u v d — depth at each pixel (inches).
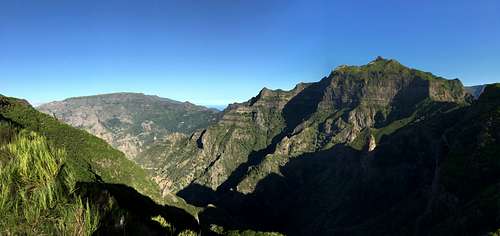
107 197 1014.4
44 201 807.7
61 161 990.4
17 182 846.5
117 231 919.7
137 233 976.9
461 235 5408.5
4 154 932.0
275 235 5103.3
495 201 5221.5
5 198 773.9
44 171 893.8
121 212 986.1
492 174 6284.5
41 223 770.2
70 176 962.7
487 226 5054.1
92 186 1040.2
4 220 746.2
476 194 6107.3
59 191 876.0
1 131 1074.7
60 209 813.9
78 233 786.8
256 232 5201.8
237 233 5295.3
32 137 1034.7
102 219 904.3
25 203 792.3
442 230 5949.8
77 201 847.1
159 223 1830.7
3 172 839.7
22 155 903.1
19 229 744.3
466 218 5482.3
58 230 771.4
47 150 983.0
